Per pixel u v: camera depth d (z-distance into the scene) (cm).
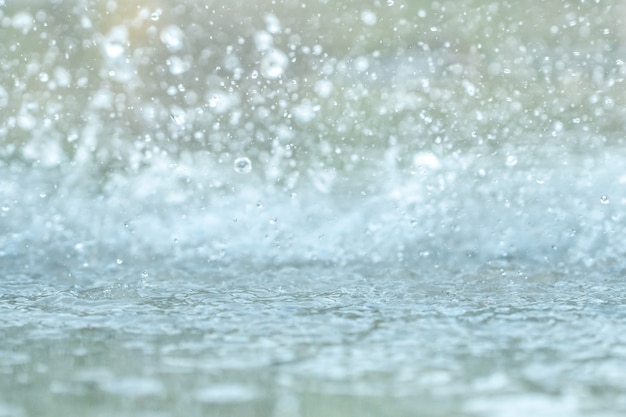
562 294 445
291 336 338
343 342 328
